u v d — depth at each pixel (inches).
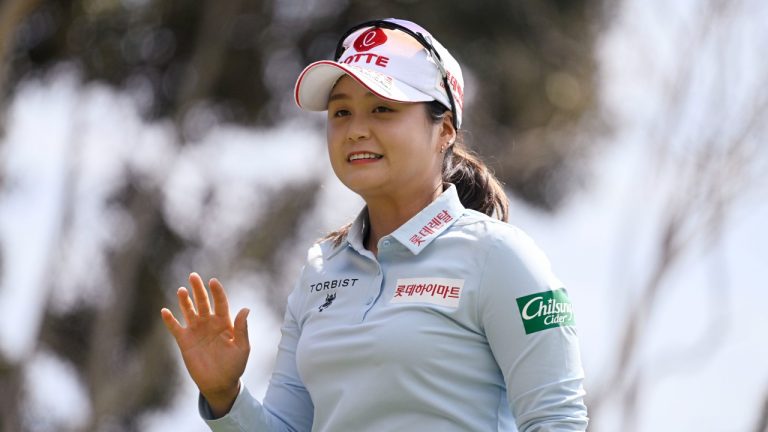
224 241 2203.5
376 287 441.7
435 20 2015.3
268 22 2139.5
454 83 463.8
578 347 431.8
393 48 454.3
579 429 417.7
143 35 2160.4
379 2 2048.5
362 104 451.5
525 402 421.1
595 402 1978.3
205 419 473.7
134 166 2217.0
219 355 463.2
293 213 2145.7
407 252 442.9
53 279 2212.1
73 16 2112.5
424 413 424.8
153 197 2194.9
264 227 2142.0
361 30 467.5
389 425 426.3
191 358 463.2
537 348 420.8
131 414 2251.5
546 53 2054.6
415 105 452.1
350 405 430.3
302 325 471.2
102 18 2130.9
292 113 2191.2
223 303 461.7
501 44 2018.9
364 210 473.7
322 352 440.1
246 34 2160.4
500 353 426.0
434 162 463.8
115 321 2188.7
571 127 2111.2
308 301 466.9
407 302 430.0
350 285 450.6
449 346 424.2
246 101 2203.5
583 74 2060.8
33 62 2169.0
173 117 2198.6
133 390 2164.1
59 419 2229.3
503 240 430.6
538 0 2012.8
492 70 2028.8
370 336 428.8
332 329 441.1
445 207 449.1
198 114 2194.9
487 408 430.6
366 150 449.4
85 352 2250.2
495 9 2001.7
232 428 469.4
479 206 481.7
